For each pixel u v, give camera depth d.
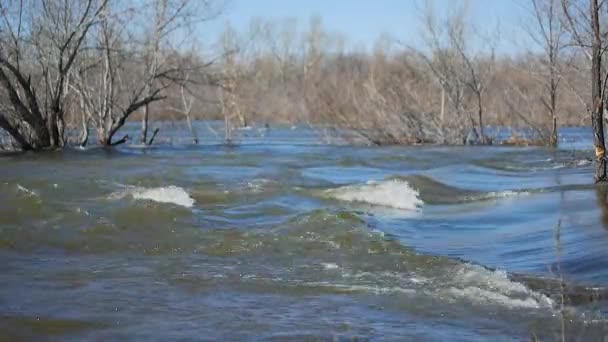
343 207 12.80
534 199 13.64
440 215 12.27
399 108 32.75
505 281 7.59
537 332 6.04
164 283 7.67
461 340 5.86
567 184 15.65
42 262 8.58
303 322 6.36
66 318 6.43
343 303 6.94
